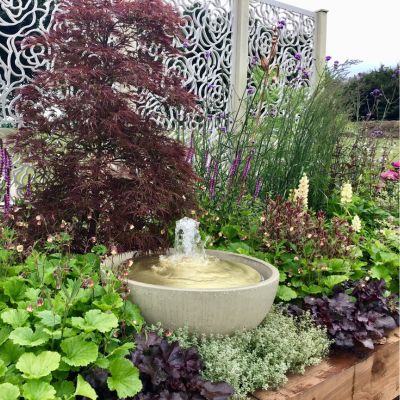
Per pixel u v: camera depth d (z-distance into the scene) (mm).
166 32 2684
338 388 2111
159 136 2688
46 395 1424
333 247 2811
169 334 1855
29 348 1660
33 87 2639
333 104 4113
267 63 3572
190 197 2760
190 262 2264
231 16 5129
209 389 1677
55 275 2002
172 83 2697
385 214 4012
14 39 3576
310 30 6121
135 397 1613
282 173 3832
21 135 2594
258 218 3043
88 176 2469
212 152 3689
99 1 2562
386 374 2418
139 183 2500
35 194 2719
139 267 2262
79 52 2557
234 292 1862
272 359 2033
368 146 4695
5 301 1972
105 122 2371
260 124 3934
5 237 2277
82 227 2754
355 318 2395
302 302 2578
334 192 4188
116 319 1713
